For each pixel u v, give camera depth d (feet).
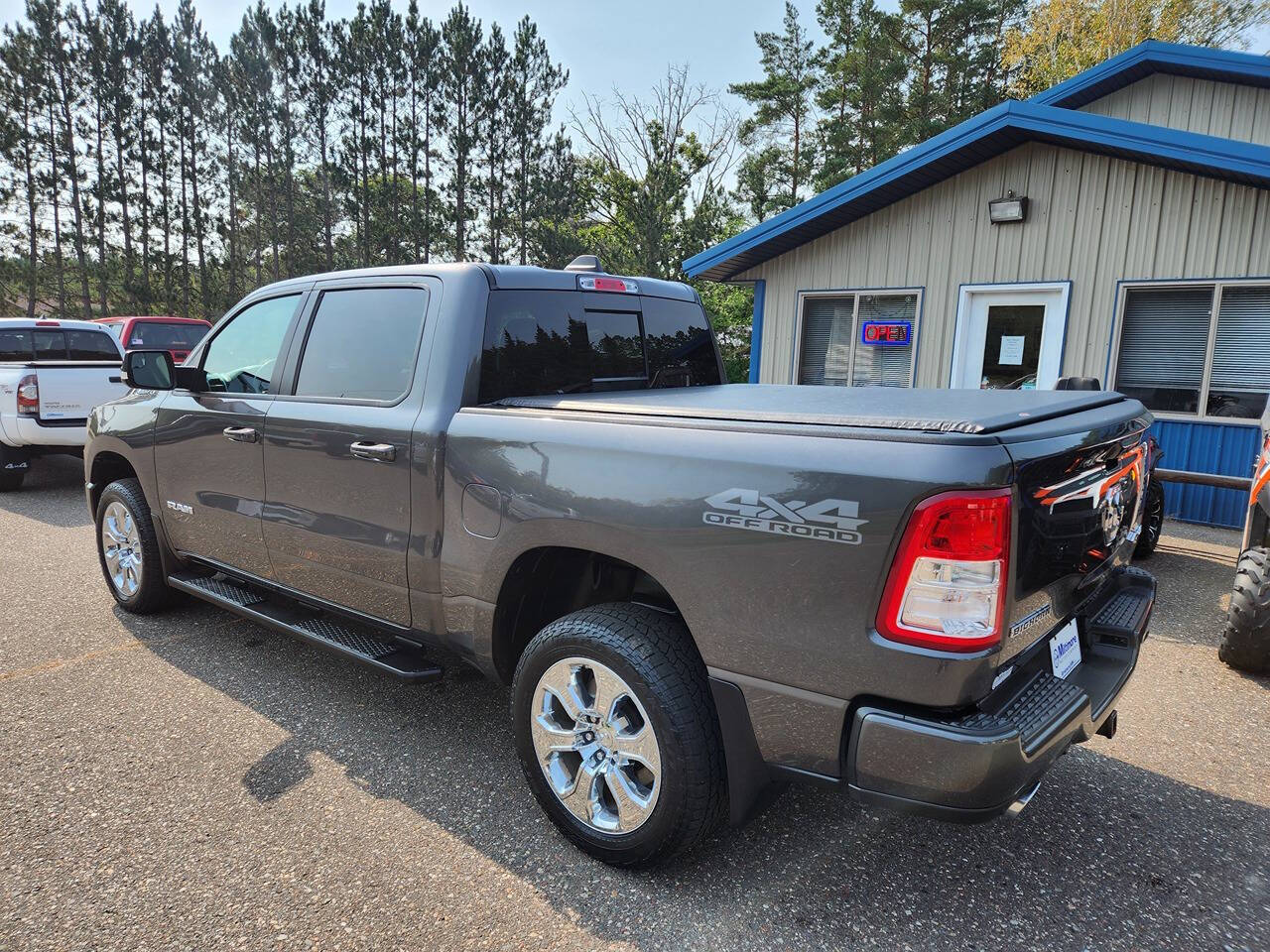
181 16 128.06
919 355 29.14
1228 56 28.96
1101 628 7.88
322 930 6.75
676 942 6.68
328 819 8.41
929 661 5.62
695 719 6.93
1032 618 6.32
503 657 8.71
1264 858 7.93
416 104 128.57
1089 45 97.30
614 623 7.41
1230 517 23.93
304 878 7.44
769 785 7.20
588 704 7.68
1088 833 8.33
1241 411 23.63
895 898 7.26
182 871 7.51
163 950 6.49
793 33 115.14
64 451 28.02
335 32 125.59
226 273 139.44
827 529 5.95
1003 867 7.75
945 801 5.70
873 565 5.77
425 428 8.75
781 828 8.39
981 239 27.43
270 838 8.05
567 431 7.68
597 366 10.61
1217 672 12.60
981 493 5.49
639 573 8.40
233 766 9.48
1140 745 10.28
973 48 115.24
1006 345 27.55
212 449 11.73
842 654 5.98
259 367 11.44
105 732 10.25
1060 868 7.75
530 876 7.53
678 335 12.20
